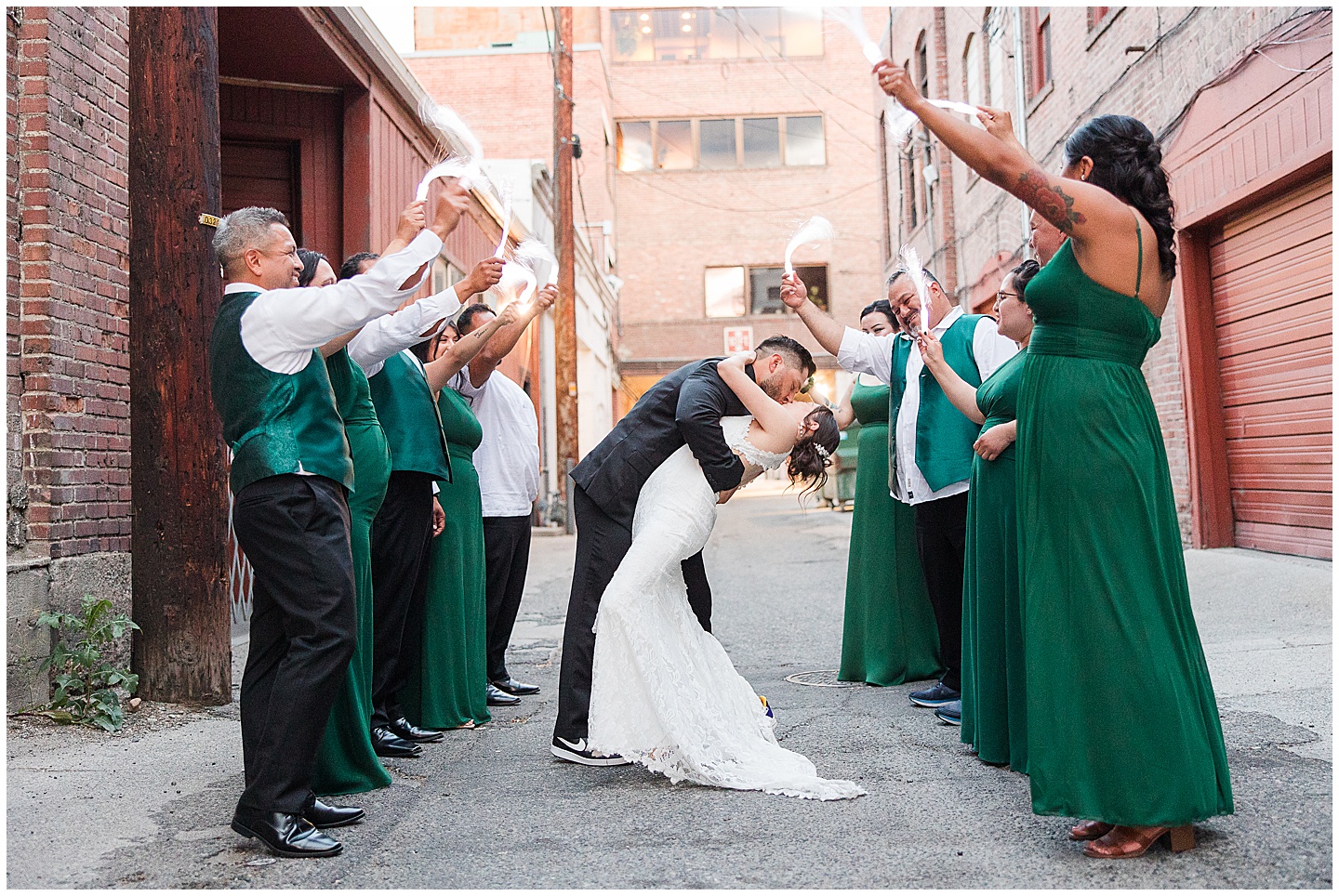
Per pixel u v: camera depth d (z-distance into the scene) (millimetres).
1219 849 2566
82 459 4711
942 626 4496
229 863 2701
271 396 2850
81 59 4766
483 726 4449
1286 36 6887
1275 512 7793
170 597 4703
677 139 33500
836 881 2465
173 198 4699
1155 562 2623
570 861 2676
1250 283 7941
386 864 2676
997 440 3445
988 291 13930
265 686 2979
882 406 5152
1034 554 2727
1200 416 8555
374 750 3672
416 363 4180
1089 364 2691
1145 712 2541
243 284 2955
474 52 23281
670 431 3686
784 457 3688
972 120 14703
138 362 4723
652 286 33312
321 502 2844
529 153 23219
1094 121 2766
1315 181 6980
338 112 9969
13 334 4438
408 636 4223
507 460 5035
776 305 33156
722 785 3312
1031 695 2693
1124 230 2629
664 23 33750
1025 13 12375
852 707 4535
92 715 4293
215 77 4844
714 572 10445
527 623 7594
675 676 3457
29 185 4496
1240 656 4812
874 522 5152
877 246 33094
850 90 33375
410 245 2826
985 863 2559
